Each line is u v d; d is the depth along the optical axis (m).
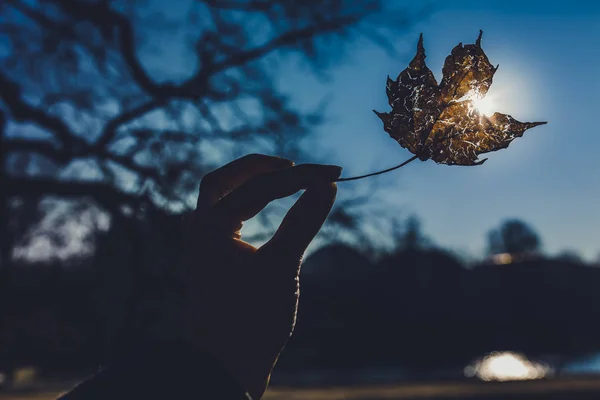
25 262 14.09
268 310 0.72
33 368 12.66
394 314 35.03
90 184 10.66
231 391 0.61
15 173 12.20
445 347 35.94
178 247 9.76
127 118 10.66
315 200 0.74
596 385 7.37
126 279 10.80
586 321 46.97
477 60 0.85
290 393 7.86
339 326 11.04
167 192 10.05
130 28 10.31
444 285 42.91
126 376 0.60
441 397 7.14
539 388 7.31
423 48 0.87
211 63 10.62
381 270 24.77
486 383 7.95
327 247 11.84
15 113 10.41
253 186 0.76
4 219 13.49
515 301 47.78
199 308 0.72
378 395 7.36
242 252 0.74
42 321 13.12
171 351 0.62
